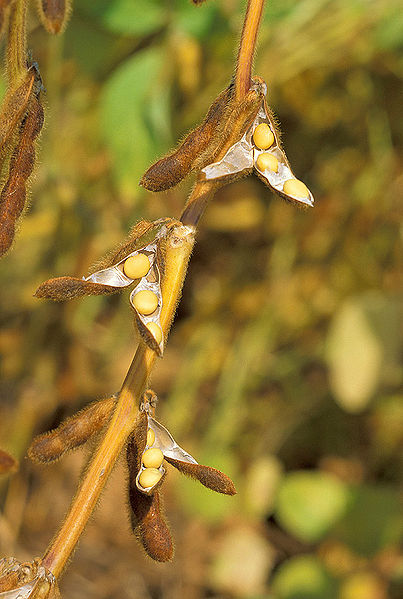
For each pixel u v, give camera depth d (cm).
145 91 111
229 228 158
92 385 150
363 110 151
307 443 149
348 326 139
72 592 138
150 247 79
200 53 130
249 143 80
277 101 149
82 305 146
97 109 135
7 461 79
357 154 154
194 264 161
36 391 147
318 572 126
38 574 78
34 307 144
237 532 139
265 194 156
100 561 141
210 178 79
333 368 138
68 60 130
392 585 124
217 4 110
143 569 141
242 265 159
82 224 136
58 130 134
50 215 135
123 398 79
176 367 158
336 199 155
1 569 78
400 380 141
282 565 138
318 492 130
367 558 127
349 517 128
